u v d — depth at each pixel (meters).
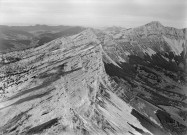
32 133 65.44
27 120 68.56
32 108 72.69
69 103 89.38
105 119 114.56
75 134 75.56
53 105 77.38
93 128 94.88
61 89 88.50
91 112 109.69
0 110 72.31
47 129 68.12
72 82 107.75
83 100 108.12
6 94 86.50
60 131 70.75
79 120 87.44
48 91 83.62
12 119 68.75
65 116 78.00
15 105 74.25
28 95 81.56
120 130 113.44
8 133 64.19
